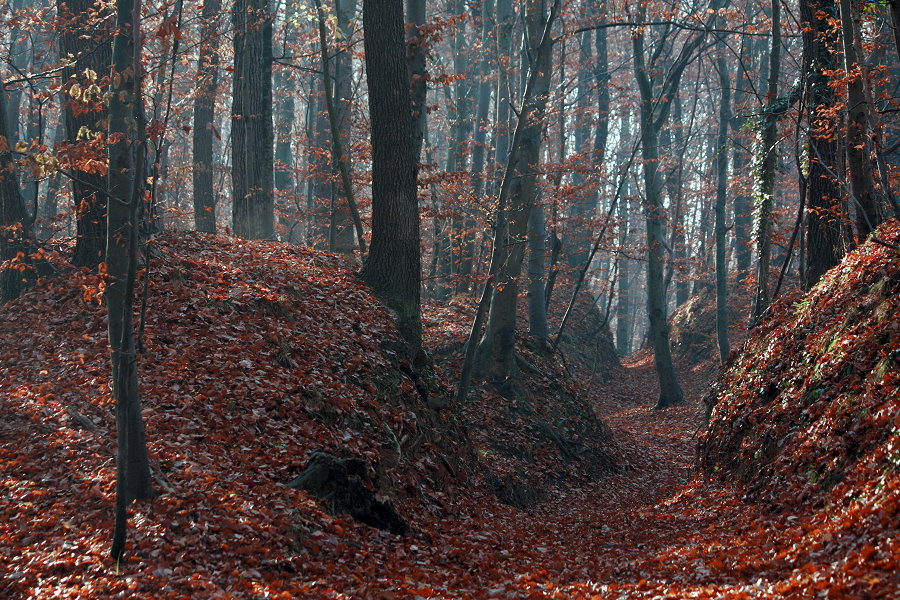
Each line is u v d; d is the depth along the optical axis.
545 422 16.14
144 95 7.76
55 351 9.93
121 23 6.84
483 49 28.08
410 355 12.71
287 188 33.69
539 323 19.66
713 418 13.62
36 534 6.61
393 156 13.23
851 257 10.98
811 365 10.10
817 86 13.99
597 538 9.92
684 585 6.45
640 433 21.36
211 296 10.95
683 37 38.84
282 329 10.86
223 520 7.02
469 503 11.01
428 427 11.57
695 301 36.53
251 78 17.16
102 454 7.94
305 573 6.74
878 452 6.91
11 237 11.28
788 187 32.62
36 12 11.40
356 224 15.33
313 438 9.20
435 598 6.48
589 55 38.72
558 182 18.88
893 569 4.93
